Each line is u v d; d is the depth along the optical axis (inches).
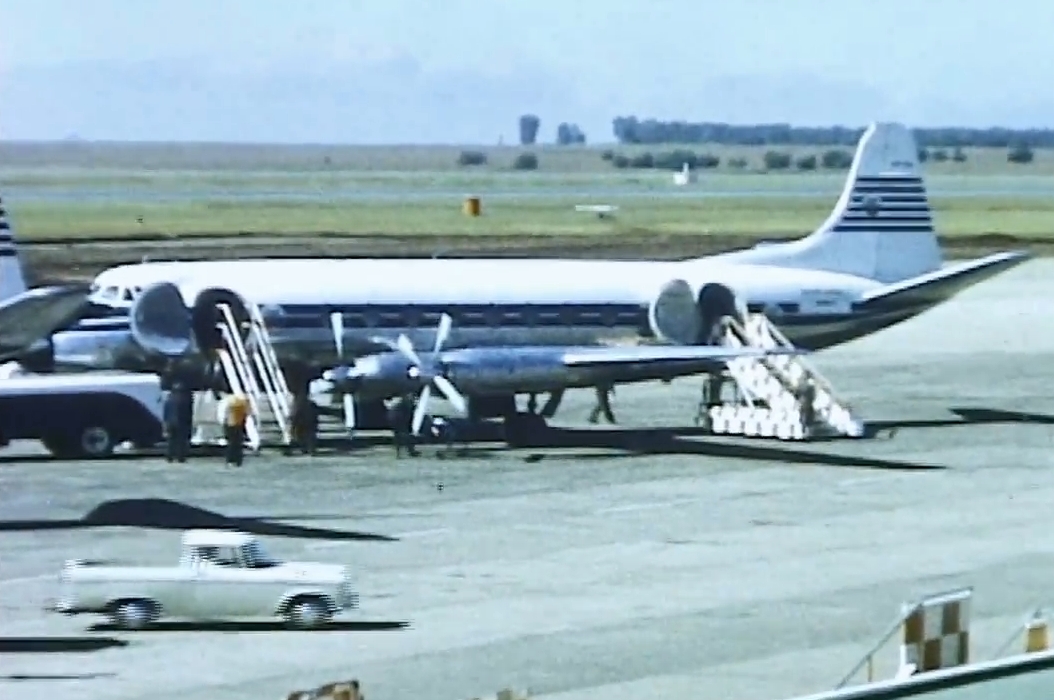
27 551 5196.9
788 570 5004.9
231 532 5078.7
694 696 3791.8
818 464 6806.1
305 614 4343.0
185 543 4436.5
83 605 4325.8
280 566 4426.7
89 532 5472.4
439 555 5162.4
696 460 6879.9
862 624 4409.5
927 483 6412.4
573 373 7081.7
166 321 7106.3
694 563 5083.7
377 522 5634.8
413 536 5423.2
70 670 3969.0
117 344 7081.7
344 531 5492.1
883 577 4921.3
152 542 5329.7
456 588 4763.8
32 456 6924.2
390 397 6889.8
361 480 6378.0
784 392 7475.4
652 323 7608.3
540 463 6791.3
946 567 5049.2
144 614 4318.4
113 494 6092.5
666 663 4047.7
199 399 7293.3
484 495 6112.2
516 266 7618.1
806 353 7150.6
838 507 5944.9
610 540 5393.7
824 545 5339.6
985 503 6043.3
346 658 4077.3
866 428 7805.1
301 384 7263.8
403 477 6446.9
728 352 7180.1
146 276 7190.0
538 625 4387.3
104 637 4254.4
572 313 7495.1
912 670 3373.5
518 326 7416.3
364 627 4352.9
